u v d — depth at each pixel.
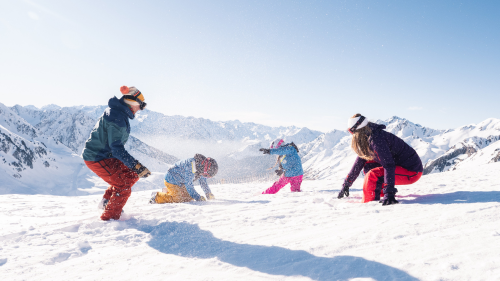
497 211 2.21
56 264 1.64
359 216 2.51
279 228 2.27
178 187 4.10
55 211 3.52
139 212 3.07
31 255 1.75
